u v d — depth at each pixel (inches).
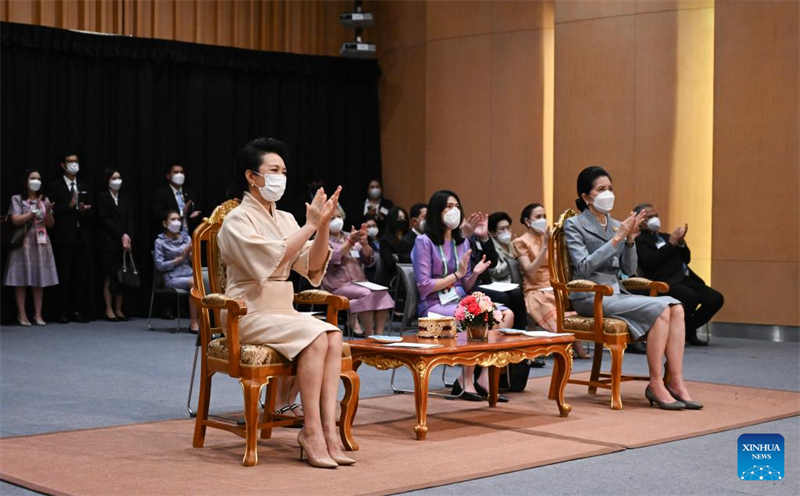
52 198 404.8
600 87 398.6
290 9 482.0
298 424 179.8
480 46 449.7
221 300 154.7
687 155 384.5
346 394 162.6
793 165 357.4
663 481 139.9
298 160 478.0
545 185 433.7
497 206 445.7
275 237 162.9
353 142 490.0
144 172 436.1
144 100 435.2
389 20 488.7
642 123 390.3
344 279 339.9
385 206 470.6
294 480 139.3
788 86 358.0
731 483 139.0
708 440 172.1
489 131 447.5
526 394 227.8
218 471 145.4
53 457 154.8
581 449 162.7
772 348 331.9
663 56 386.3
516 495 131.3
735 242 368.8
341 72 486.9
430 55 465.7
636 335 208.4
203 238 169.0
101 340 341.4
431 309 224.4
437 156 464.1
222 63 454.3
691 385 242.2
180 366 275.4
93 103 424.2
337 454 151.5
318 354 150.6
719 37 371.2
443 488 135.3
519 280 295.3
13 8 406.6
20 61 404.5
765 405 211.0
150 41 434.6
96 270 420.2
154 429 181.3
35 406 207.5
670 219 387.2
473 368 222.2
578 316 221.1
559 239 223.9
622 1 393.4
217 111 456.4
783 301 359.9
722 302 335.3
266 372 151.5
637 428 183.5
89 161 423.8
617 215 396.8
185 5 453.7
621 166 394.9
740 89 366.9
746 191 366.3
